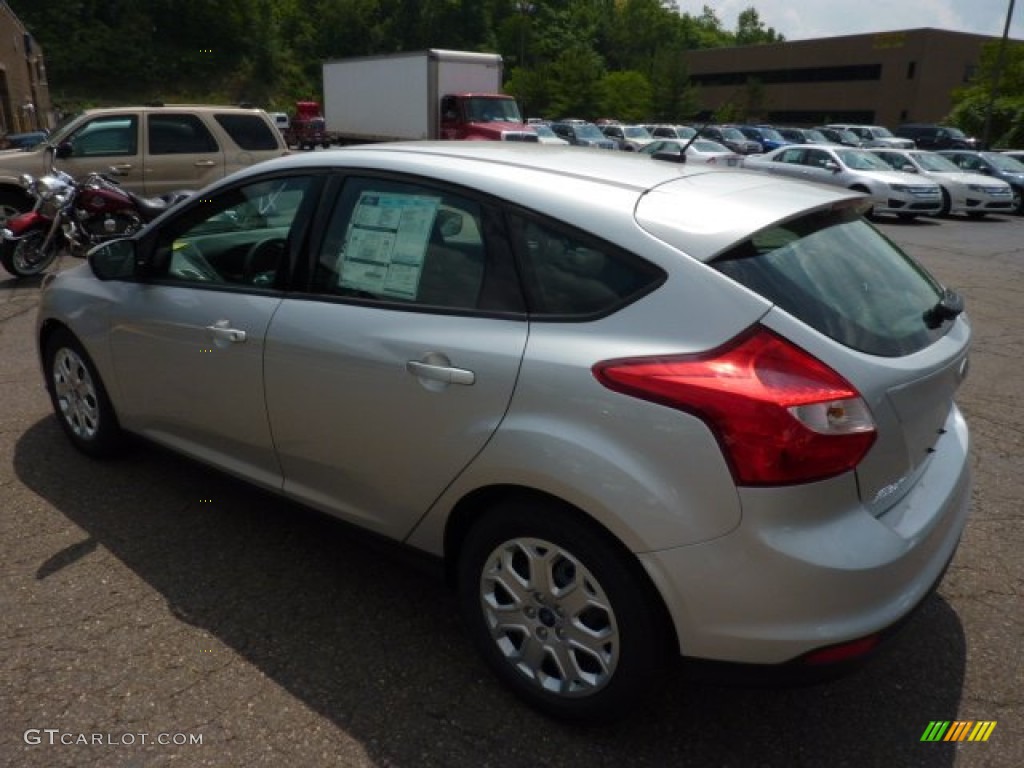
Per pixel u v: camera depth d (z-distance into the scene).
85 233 8.76
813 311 2.18
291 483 3.10
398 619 2.97
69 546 3.36
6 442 4.34
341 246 2.88
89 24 91.00
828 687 2.69
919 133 39.03
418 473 2.59
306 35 107.38
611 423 2.15
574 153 3.03
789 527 2.03
